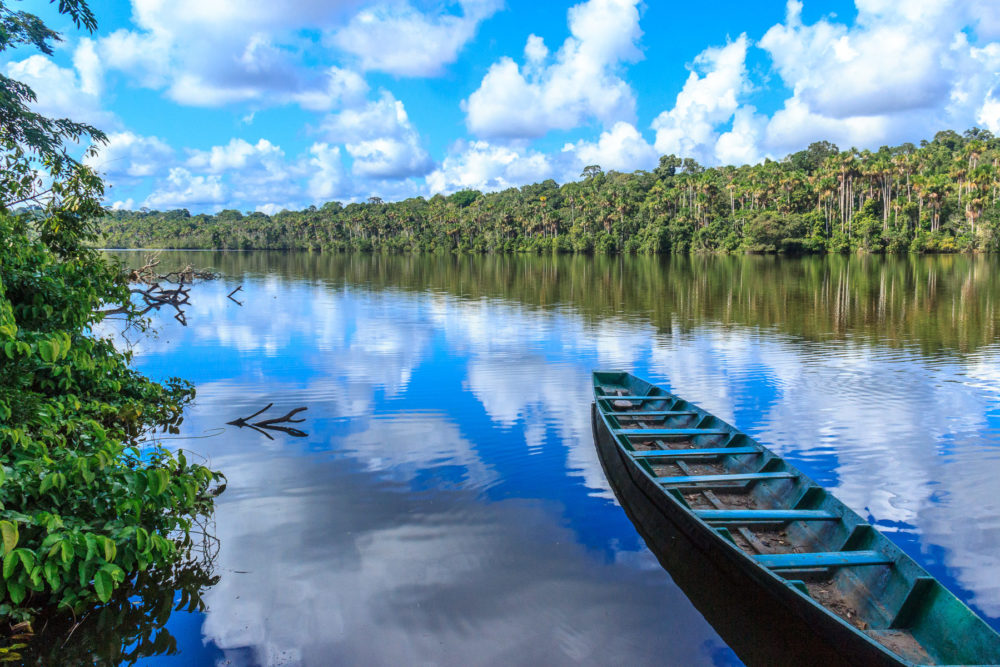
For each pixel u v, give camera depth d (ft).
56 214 39.04
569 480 27.84
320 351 59.77
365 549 21.83
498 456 30.89
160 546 19.20
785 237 281.74
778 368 52.34
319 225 526.16
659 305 98.89
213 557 21.29
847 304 98.02
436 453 31.32
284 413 38.60
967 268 176.86
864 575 18.40
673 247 317.83
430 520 23.95
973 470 29.27
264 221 558.97
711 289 125.80
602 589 19.44
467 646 16.93
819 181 312.71
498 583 19.77
